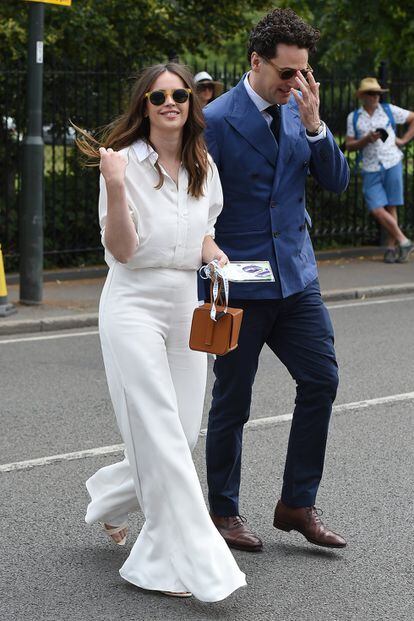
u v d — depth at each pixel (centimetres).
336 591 471
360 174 1566
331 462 646
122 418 448
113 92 1387
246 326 498
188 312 457
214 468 512
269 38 475
